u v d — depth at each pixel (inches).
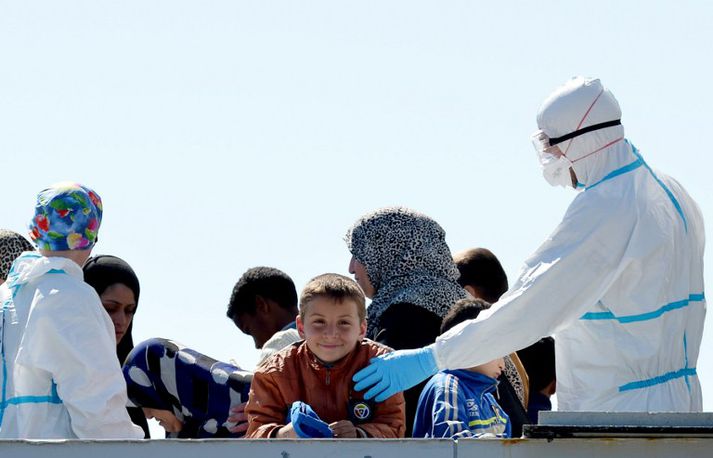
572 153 387.5
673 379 373.4
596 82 390.6
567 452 329.1
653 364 370.0
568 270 368.2
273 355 394.3
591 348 376.5
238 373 428.8
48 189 399.9
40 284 383.2
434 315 465.4
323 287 385.7
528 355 488.4
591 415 331.3
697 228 392.8
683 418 329.1
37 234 395.9
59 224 392.5
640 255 367.9
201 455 328.5
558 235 372.5
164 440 328.8
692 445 329.1
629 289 370.6
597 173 384.8
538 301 368.2
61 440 328.5
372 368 381.7
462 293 484.7
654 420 329.7
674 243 375.9
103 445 328.5
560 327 370.3
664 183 386.9
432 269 487.5
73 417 370.3
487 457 328.2
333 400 385.1
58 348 372.2
